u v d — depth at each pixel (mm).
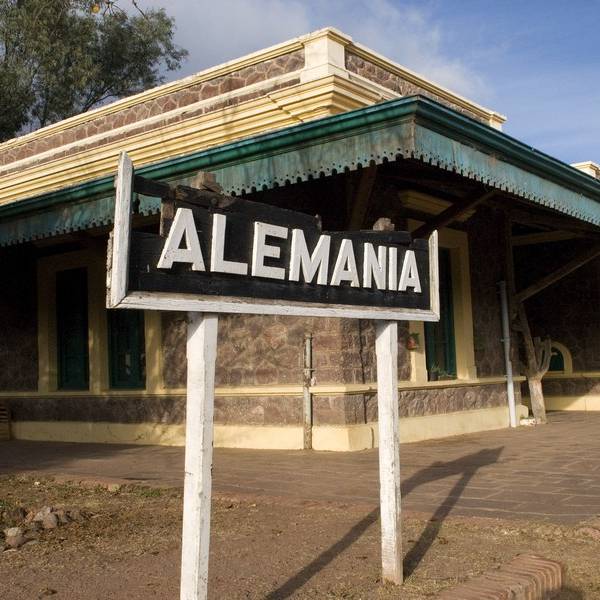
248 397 10438
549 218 12031
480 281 12805
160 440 11492
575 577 4418
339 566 4438
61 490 7344
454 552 4691
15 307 13719
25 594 4059
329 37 9875
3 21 18672
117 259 2855
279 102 10117
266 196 10305
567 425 12797
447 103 12344
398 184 10508
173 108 11867
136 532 5418
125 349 12406
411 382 10773
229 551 4801
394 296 4305
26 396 13367
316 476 7688
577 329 16031
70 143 13367
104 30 22922
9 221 10172
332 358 9727
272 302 3498
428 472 7816
